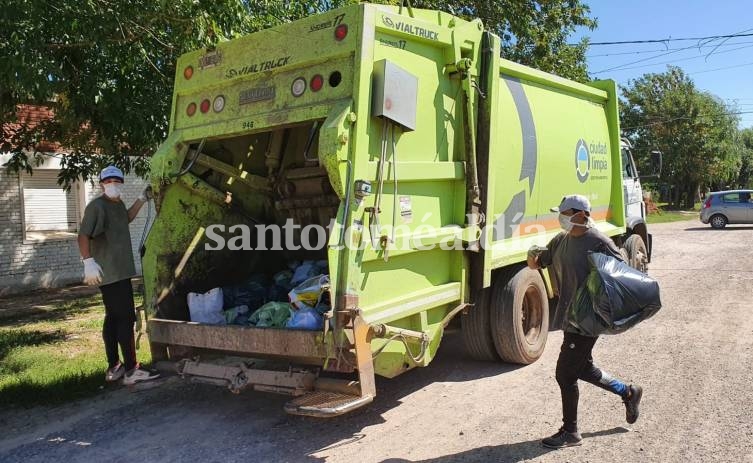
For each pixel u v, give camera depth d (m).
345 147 4.14
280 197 6.35
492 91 5.58
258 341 4.49
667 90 43.22
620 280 4.18
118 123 7.29
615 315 4.14
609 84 8.96
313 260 6.36
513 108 6.28
